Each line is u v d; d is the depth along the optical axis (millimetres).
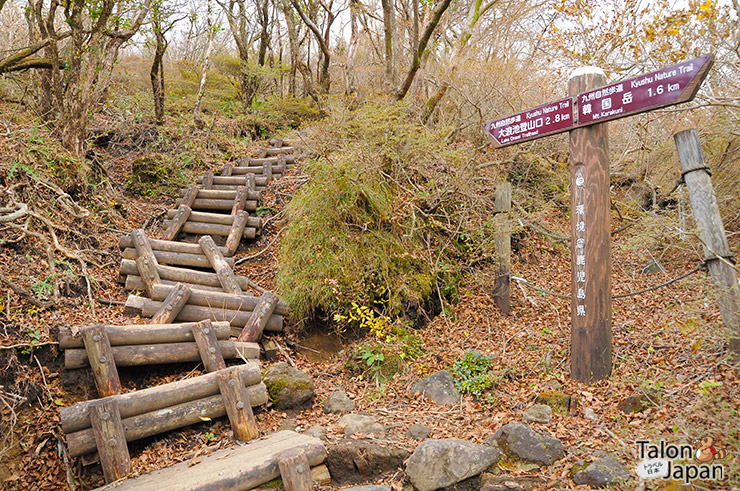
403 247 6156
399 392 4664
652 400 3758
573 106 4305
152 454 3729
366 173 6180
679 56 6617
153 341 4391
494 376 4531
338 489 3404
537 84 7535
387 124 6180
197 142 9992
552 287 6703
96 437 3443
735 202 6156
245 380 4160
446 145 6848
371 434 3869
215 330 4703
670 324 4988
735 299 4027
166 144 9609
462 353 5105
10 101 8586
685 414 3453
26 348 4129
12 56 7332
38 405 3938
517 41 8961
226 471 3252
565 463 3295
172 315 4945
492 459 3387
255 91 13266
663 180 7434
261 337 5238
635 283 6535
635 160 7918
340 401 4410
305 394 4383
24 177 5938
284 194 8141
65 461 3646
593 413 3807
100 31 7141
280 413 4277
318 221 6059
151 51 14203
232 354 4656
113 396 3658
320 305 5730
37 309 4602
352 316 5309
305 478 3268
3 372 3941
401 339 5344
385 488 3289
